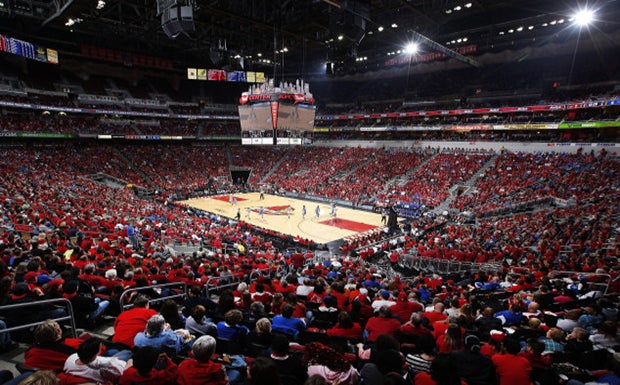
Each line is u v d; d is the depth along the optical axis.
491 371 4.81
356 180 49.22
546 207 30.42
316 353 4.65
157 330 5.11
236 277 12.73
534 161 39.72
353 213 40.62
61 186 33.06
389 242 26.91
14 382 3.78
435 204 38.78
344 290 9.66
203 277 11.34
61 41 48.00
